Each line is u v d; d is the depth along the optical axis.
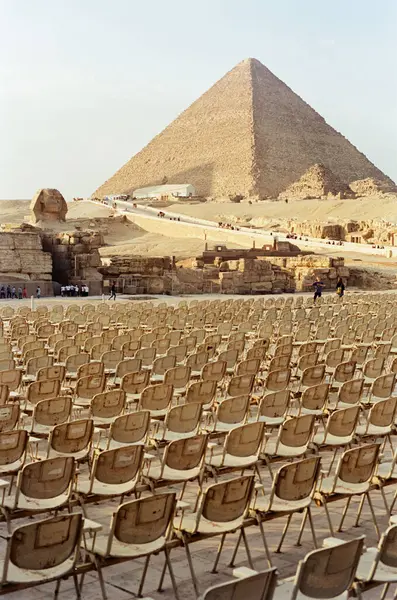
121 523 9.30
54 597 9.51
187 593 9.93
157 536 9.63
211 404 17.78
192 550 11.30
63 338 27.61
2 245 69.94
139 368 20.98
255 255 106.94
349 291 88.19
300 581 8.00
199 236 139.75
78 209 199.62
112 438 13.68
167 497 9.57
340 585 8.36
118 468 11.60
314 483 11.31
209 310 42.47
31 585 8.66
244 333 29.12
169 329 30.12
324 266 94.69
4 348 24.08
